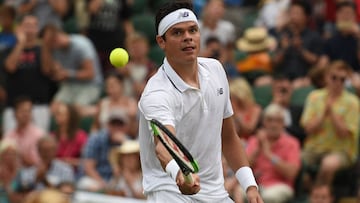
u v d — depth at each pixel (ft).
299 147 60.08
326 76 65.31
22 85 70.33
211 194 32.94
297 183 59.67
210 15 74.38
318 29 75.87
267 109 61.05
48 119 69.10
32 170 59.00
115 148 59.11
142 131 32.83
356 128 61.72
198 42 32.07
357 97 66.69
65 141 62.54
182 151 28.96
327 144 61.93
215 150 32.89
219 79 32.81
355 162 62.08
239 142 33.83
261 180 58.54
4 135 68.39
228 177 54.60
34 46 70.90
